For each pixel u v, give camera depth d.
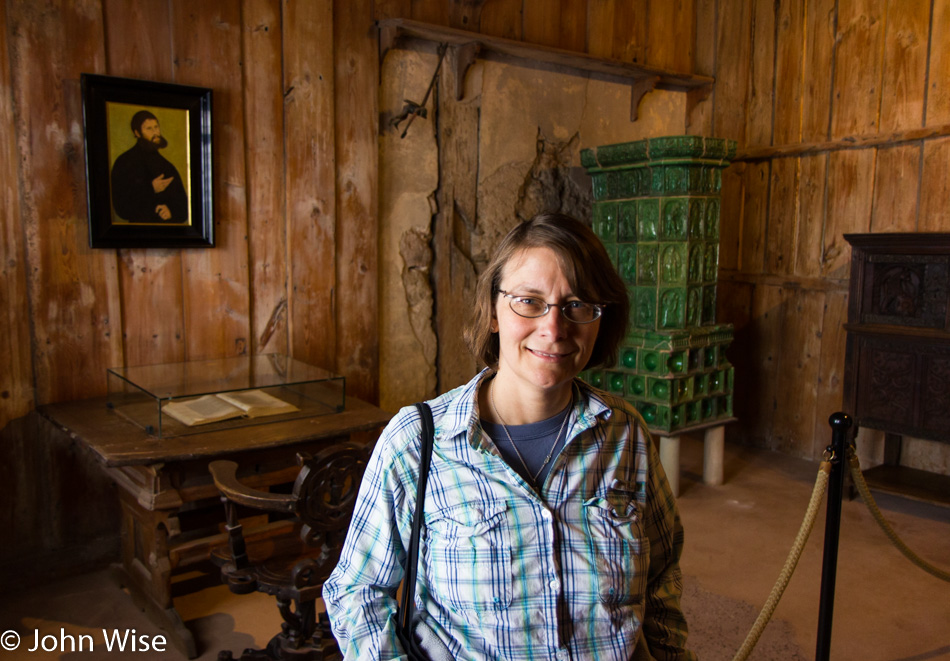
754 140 4.99
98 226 2.99
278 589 2.09
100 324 3.08
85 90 2.89
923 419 3.83
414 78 3.92
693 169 3.95
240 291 3.42
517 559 1.09
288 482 3.12
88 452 3.18
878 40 4.32
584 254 1.13
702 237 4.08
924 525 3.81
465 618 1.11
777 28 4.80
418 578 1.17
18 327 2.91
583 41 4.57
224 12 3.25
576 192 4.65
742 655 2.19
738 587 3.14
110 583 3.12
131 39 3.03
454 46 4.01
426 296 4.12
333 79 3.58
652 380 4.10
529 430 1.19
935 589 3.13
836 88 4.54
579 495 1.15
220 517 3.02
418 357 4.12
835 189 4.56
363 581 1.18
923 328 3.81
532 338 1.13
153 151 3.09
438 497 1.13
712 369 4.25
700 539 3.62
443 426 1.17
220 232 3.34
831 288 4.60
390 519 1.17
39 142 2.87
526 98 4.35
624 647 1.11
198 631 2.77
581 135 4.64
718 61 5.08
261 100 3.39
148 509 2.62
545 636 1.08
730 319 5.23
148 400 2.68
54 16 2.85
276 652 2.33
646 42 4.88
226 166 3.33
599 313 1.16
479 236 4.26
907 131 4.18
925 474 4.20
